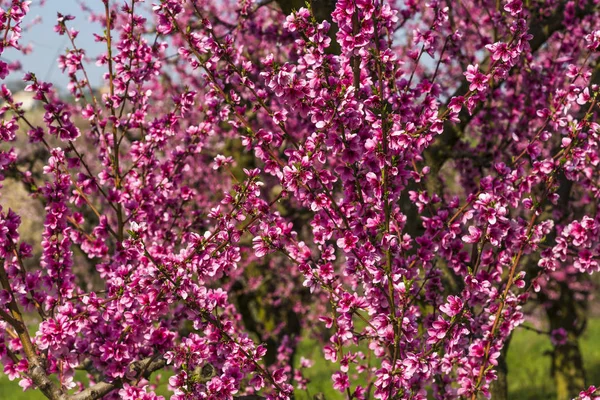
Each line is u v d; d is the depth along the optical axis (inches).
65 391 130.5
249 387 182.1
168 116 163.5
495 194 136.3
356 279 130.1
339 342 129.7
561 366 325.4
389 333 123.7
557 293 320.5
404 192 186.4
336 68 121.1
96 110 163.3
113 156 162.2
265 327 351.9
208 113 164.2
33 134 146.1
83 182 154.7
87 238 157.5
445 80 262.8
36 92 144.1
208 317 126.6
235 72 135.0
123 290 127.5
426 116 126.3
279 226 126.6
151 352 142.2
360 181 124.0
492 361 131.6
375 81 134.1
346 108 115.3
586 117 133.1
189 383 124.3
